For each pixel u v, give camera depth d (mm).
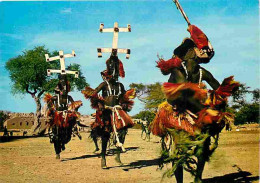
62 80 13016
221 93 6508
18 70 39656
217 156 6609
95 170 9867
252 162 9773
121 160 11977
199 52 6668
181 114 6488
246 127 26391
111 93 10016
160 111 6668
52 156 13898
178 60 6629
